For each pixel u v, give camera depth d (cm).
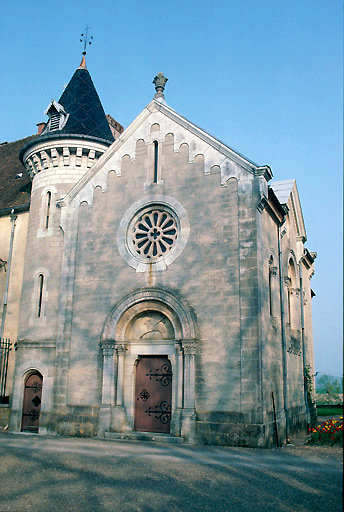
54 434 1709
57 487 930
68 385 1742
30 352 1881
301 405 2061
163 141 1825
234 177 1658
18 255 2273
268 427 1462
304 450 1373
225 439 1445
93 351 1734
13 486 935
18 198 2459
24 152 2212
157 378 1666
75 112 2245
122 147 1906
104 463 1139
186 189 1730
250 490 915
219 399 1488
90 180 1936
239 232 1598
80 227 1903
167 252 1722
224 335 1531
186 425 1489
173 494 891
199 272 1623
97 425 1645
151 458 1204
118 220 1833
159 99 1938
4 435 1694
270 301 1727
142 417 1647
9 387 2111
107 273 1792
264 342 1523
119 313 1703
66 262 1881
